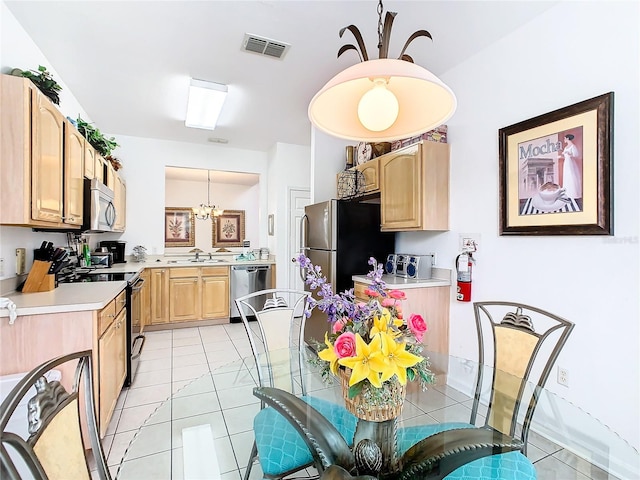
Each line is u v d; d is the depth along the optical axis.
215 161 5.03
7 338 1.64
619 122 1.72
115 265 3.93
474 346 2.53
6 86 1.67
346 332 0.98
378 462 0.96
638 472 1.31
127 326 2.62
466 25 2.16
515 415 1.52
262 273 4.86
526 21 2.13
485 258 2.45
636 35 1.66
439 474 0.96
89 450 1.74
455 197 2.71
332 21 2.11
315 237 3.56
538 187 2.07
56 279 2.35
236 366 2.51
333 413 1.46
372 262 1.20
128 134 4.45
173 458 1.63
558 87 1.99
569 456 1.49
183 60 2.57
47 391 0.80
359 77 0.94
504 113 2.31
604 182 1.75
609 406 1.75
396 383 0.97
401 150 2.88
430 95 1.22
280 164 4.89
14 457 1.18
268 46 2.39
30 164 1.71
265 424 1.44
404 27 2.17
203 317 4.52
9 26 1.98
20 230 2.19
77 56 2.50
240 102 3.38
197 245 6.10
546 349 2.04
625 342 1.69
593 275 1.83
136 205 4.57
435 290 2.73
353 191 3.54
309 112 1.20
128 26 2.16
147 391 2.56
